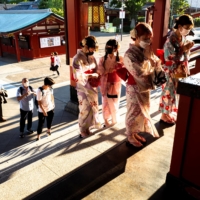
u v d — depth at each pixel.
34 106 7.94
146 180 2.17
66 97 9.04
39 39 17.11
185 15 2.71
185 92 1.62
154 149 2.66
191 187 1.84
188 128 1.71
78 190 2.08
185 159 1.82
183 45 2.90
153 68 2.51
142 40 2.34
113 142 2.84
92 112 3.84
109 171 2.32
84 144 2.80
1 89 6.79
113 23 36.16
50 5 30.92
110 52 3.51
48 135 5.80
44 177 2.26
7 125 6.71
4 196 2.04
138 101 2.57
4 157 4.88
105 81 3.73
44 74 12.90
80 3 5.78
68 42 6.43
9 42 18.53
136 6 32.25
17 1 39.88
